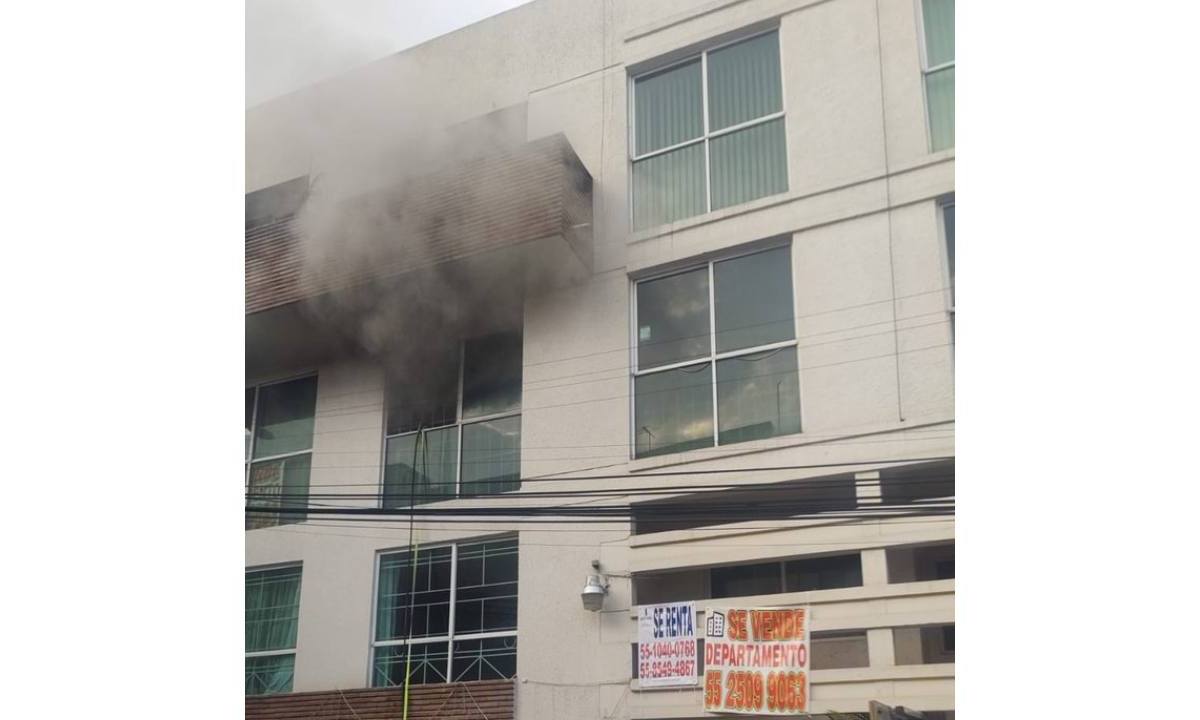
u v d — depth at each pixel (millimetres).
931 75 8031
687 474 8016
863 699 6961
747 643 7375
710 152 8727
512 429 8906
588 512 8266
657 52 9141
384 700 8367
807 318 7957
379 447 9258
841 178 8109
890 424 7488
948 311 7547
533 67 9523
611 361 8547
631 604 7902
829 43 8422
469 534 8680
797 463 7684
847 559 7508
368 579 8953
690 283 8500
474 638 8453
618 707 7668
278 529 9453
